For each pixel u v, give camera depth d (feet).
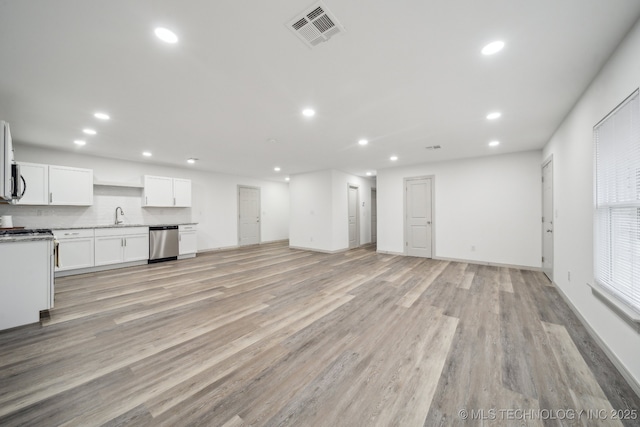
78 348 6.73
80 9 4.70
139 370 5.79
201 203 22.88
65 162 15.70
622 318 5.61
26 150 14.33
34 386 5.25
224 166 20.80
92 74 7.00
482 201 16.96
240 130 11.68
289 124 10.89
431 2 4.63
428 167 19.20
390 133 12.10
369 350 6.60
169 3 4.61
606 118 6.46
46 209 15.10
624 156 5.77
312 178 23.27
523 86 7.66
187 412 4.56
